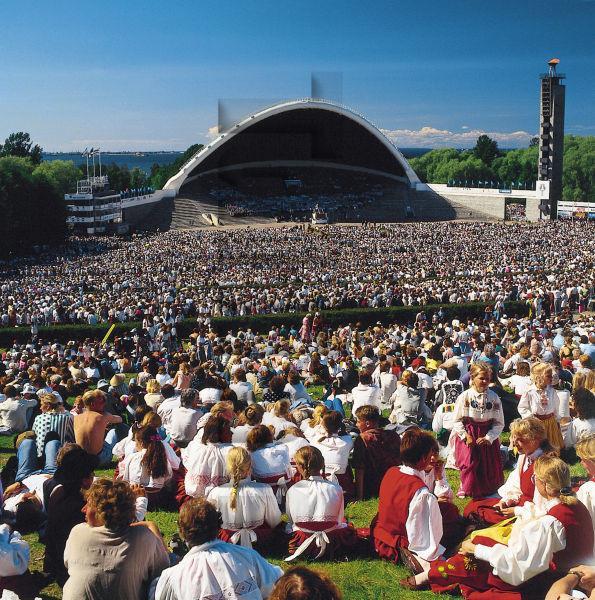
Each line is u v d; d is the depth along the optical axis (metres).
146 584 6.56
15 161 131.25
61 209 106.69
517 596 7.01
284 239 96.44
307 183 157.00
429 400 17.20
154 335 37.38
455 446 10.66
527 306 44.41
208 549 6.24
